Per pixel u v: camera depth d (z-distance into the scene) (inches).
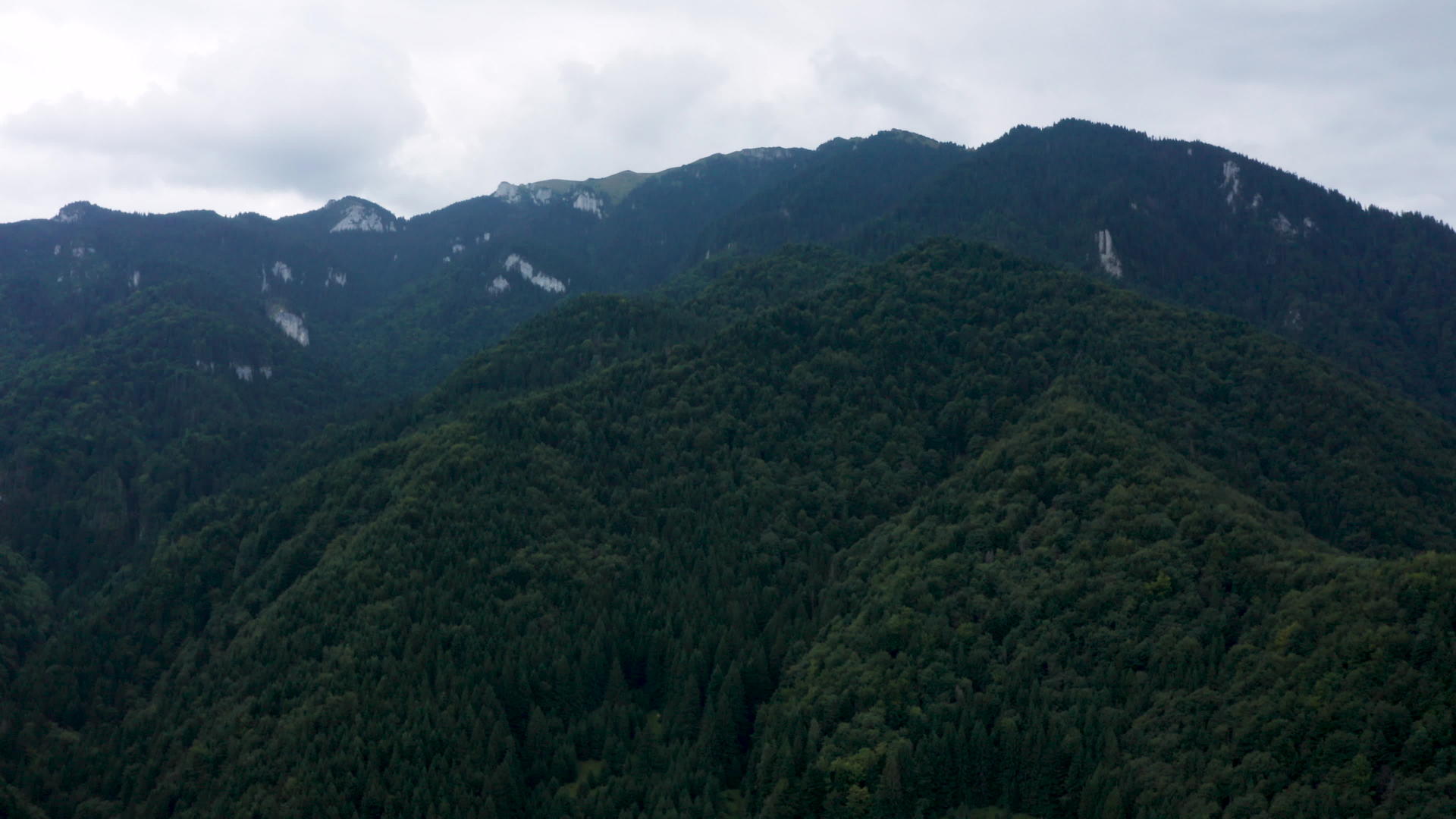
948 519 7293.3
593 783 6018.7
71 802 6579.7
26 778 6717.5
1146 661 5590.6
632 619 7180.1
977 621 6299.2
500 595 7214.6
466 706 6200.8
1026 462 7342.5
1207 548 5969.5
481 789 5831.7
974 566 6633.9
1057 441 7327.8
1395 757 4473.4
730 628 6993.1
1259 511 6633.9
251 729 6456.7
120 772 6761.8
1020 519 6815.9
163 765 6643.7
